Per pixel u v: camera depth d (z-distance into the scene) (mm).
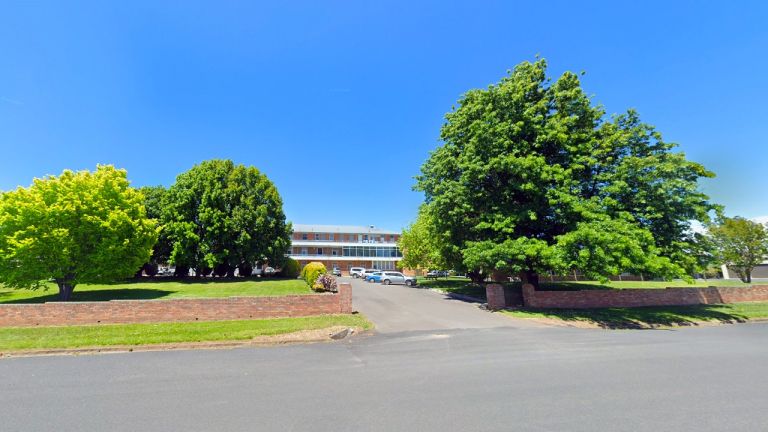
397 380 6891
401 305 19562
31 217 17656
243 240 33938
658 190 17438
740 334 12508
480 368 7730
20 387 6781
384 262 76250
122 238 20047
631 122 20000
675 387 6328
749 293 21844
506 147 17781
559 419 4918
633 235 15453
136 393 6340
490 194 19141
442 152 21141
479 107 18734
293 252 73625
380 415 5121
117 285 26953
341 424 4828
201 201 34375
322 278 19656
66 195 18391
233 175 35938
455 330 12852
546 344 10352
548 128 18453
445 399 5762
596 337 11539
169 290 23578
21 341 10656
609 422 4812
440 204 20500
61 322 13211
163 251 35406
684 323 15383
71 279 18922
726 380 6770
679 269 15547
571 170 17516
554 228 18922
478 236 20234
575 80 19812
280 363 8461
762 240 29672
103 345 10320
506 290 19266
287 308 15070
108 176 20703
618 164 19031
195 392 6348
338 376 7246
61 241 17656
